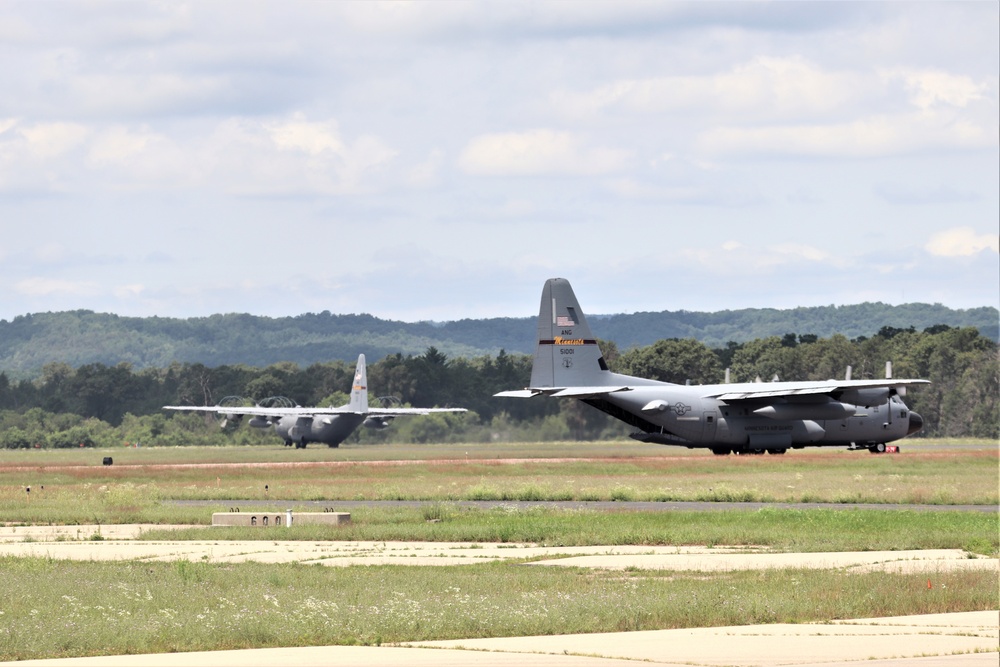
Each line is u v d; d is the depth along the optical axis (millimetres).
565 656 63812
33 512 156000
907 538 121125
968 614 78875
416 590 87125
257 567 102250
